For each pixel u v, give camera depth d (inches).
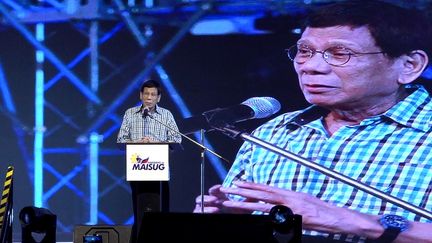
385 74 472.4
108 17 500.4
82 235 399.5
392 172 461.7
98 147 501.4
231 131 490.3
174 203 495.8
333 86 477.4
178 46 497.0
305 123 481.4
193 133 495.2
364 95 472.7
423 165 458.9
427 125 464.1
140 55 499.2
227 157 490.3
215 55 494.3
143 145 386.9
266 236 349.1
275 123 486.0
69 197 502.6
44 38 503.5
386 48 472.7
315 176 471.8
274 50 488.7
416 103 468.8
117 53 500.4
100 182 501.4
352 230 461.4
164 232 354.3
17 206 502.6
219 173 490.9
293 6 486.0
